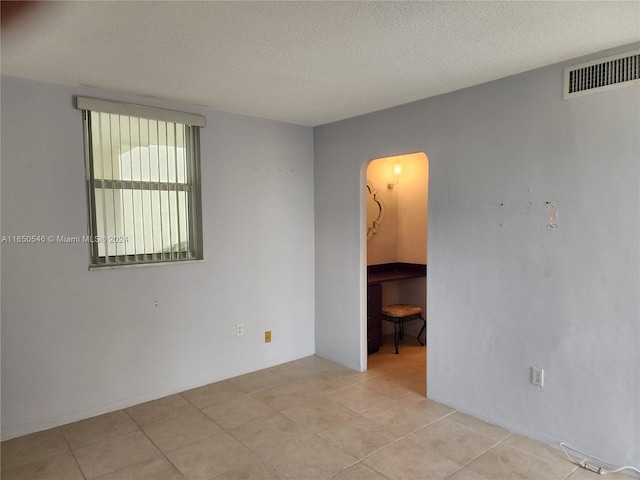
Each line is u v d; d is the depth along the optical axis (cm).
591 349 249
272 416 310
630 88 229
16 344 279
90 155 306
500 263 289
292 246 421
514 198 280
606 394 245
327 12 190
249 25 203
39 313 287
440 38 220
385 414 312
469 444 270
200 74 272
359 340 397
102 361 314
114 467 248
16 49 230
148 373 336
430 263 332
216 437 280
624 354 237
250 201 388
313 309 443
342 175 403
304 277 433
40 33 210
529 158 271
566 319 259
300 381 375
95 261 312
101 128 309
